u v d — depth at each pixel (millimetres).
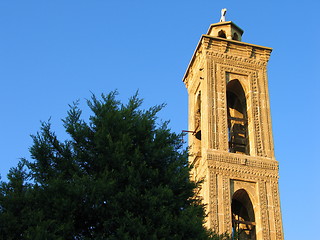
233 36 55656
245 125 50562
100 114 29578
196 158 48469
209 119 47812
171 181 28266
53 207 25438
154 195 26656
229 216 43125
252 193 45281
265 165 46625
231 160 45938
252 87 51438
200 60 53344
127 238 23922
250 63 52781
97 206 25719
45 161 28156
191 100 55688
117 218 25219
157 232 25156
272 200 45125
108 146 28062
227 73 51750
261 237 43031
